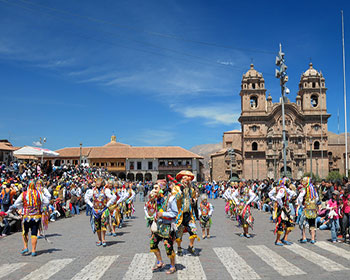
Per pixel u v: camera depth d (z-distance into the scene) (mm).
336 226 11828
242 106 75312
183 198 9219
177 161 77625
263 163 72062
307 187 10812
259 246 10305
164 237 7477
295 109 72500
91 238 12305
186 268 7777
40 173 29719
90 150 81312
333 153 85188
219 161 80688
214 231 13914
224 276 7055
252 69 75750
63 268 7910
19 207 9594
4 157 52312
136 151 79875
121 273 7410
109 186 12195
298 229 14039
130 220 18344
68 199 23234
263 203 23000
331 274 7059
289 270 7434
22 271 7727
